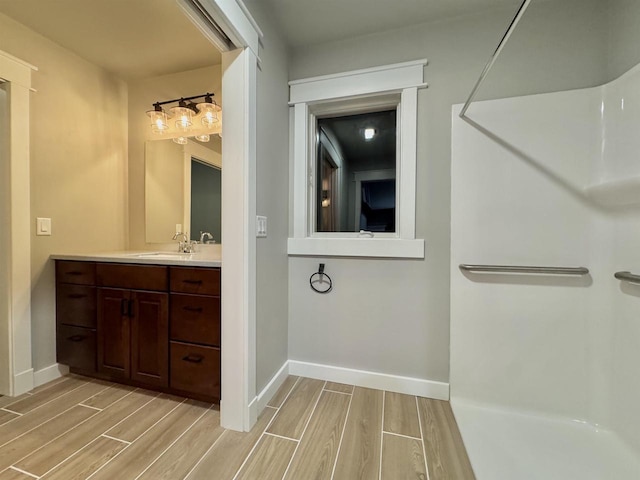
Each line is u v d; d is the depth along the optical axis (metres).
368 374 1.87
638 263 1.29
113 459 1.25
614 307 1.41
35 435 1.40
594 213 1.47
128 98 2.45
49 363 1.94
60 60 2.00
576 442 1.36
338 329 1.94
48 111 1.94
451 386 1.71
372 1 1.59
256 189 1.52
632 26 1.34
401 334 1.82
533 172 1.56
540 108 1.55
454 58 1.71
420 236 1.78
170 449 1.31
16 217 1.77
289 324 2.03
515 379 1.61
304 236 1.99
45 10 1.67
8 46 1.73
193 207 2.30
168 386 1.69
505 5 1.62
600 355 1.46
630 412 1.31
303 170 1.98
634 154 1.30
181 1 1.12
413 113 1.76
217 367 1.59
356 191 2.02
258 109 1.55
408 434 1.42
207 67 2.25
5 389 1.75
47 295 1.94
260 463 1.24
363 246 1.86
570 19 1.54
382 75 1.81
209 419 1.53
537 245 1.56
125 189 2.46
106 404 1.66
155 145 2.39
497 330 1.63
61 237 2.03
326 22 1.75
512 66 1.61
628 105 1.33
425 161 1.76
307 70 1.97
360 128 2.02
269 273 1.71
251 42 1.43
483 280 1.65
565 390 1.53
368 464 1.23
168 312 1.68
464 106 1.57
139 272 1.75
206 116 2.18
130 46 2.00
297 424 1.49
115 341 1.82
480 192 1.64
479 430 1.44
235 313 1.45
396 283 1.83
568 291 1.52
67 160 2.06
